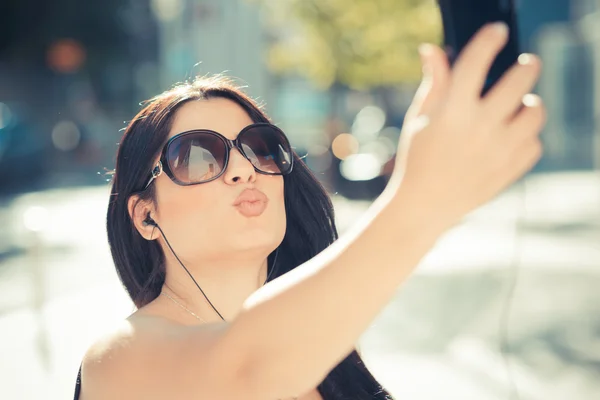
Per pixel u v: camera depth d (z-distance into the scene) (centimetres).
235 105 218
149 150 212
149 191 213
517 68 113
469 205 117
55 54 4034
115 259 226
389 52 3569
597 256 1367
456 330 912
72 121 4325
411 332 907
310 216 244
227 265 208
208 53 2170
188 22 2325
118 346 171
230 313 210
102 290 1138
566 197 2216
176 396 150
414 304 1048
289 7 3619
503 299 1063
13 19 4538
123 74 5106
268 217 209
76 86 4869
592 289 1101
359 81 3766
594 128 3128
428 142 115
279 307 127
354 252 122
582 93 3131
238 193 205
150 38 5078
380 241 119
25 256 1465
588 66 3125
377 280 121
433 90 117
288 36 4166
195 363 148
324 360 125
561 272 1240
